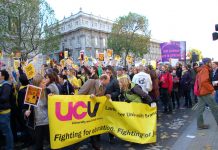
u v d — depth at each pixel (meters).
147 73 9.94
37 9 33.78
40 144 5.92
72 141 6.23
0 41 31.08
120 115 7.02
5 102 6.22
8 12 31.08
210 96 8.38
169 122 9.80
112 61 18.09
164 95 11.87
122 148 6.89
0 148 7.02
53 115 5.90
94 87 6.81
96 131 6.74
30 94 5.61
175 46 23.44
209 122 9.48
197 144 6.95
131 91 7.36
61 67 14.41
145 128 7.12
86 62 18.12
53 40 36.00
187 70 13.38
